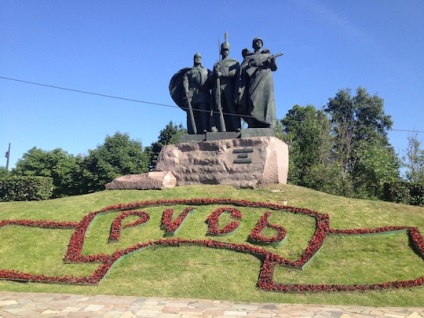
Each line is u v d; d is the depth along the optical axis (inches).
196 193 636.7
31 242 532.1
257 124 696.4
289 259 458.6
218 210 569.3
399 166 1225.4
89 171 1621.6
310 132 1482.5
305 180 1149.7
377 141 1654.8
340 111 1888.5
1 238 551.2
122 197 645.9
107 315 331.9
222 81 724.7
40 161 1823.3
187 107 756.6
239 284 418.6
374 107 1861.5
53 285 433.7
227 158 676.1
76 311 342.6
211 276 433.1
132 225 547.5
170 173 700.7
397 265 442.9
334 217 543.8
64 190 1760.6
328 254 467.8
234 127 720.3
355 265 445.7
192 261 463.2
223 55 733.3
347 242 487.8
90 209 608.7
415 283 402.3
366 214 554.3
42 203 659.4
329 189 1101.1
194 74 755.4
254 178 649.6
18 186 802.8
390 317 332.5
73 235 534.3
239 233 517.7
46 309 348.2
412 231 499.5
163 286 418.9
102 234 540.1
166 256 477.1
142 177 692.1
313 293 394.9
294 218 544.1
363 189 1143.6
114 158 1633.9
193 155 704.4
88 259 474.9
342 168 1294.3
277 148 668.1
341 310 351.6
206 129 745.6
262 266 445.1
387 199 725.9
